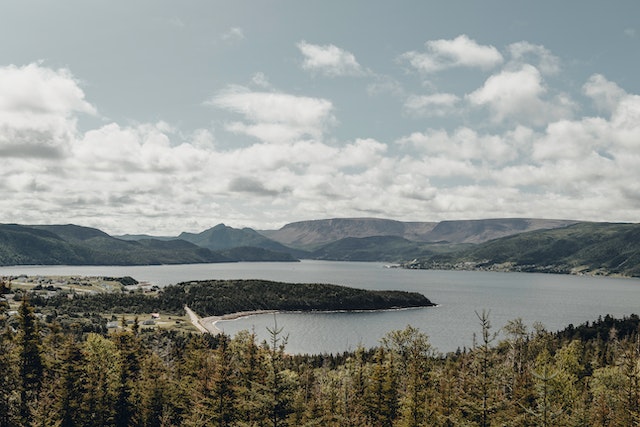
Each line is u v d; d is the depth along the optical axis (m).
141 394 76.88
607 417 73.44
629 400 66.56
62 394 68.25
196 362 85.94
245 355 64.00
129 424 74.75
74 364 70.25
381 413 71.31
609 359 143.50
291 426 58.22
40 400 67.94
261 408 49.78
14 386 62.88
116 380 76.69
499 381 64.31
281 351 51.34
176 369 98.94
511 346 108.19
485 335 58.59
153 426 75.62
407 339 94.00
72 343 73.44
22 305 67.56
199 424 59.25
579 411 68.25
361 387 82.19
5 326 67.12
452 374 85.88
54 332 92.06
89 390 72.06
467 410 56.12
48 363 70.00
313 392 87.44
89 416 70.38
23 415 62.72
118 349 79.62
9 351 63.44
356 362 100.94
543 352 107.88
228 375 59.97
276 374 49.69
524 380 72.06
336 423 67.44
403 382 82.62
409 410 63.44
